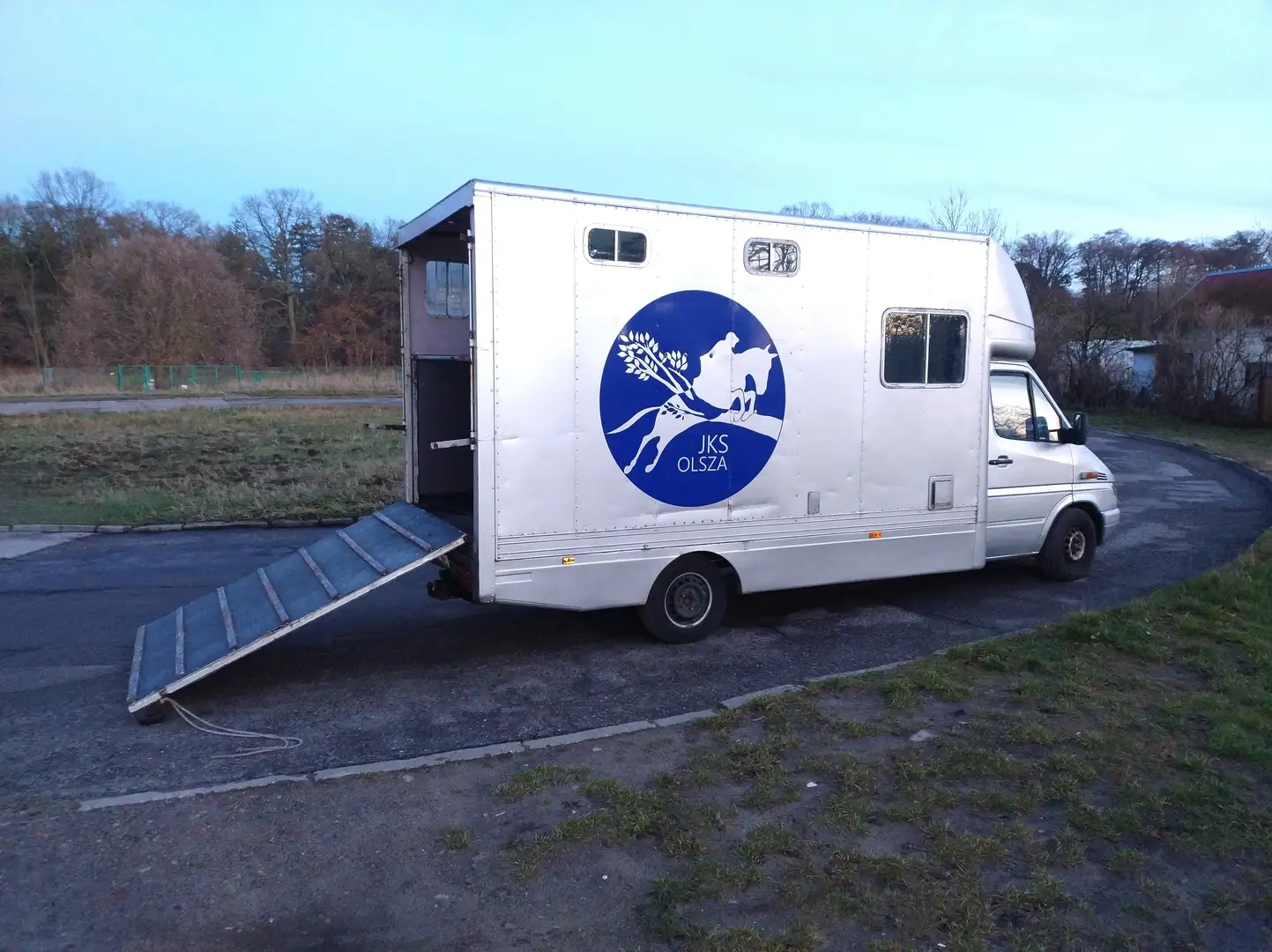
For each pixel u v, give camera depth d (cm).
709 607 709
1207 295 3544
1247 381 2962
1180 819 410
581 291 622
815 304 708
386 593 877
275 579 674
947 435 779
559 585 638
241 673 649
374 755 505
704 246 661
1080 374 3538
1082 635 666
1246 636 655
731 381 680
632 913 348
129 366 4972
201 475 1630
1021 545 856
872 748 489
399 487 1488
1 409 3303
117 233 5894
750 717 543
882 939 328
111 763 495
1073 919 340
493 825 418
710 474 681
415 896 362
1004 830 399
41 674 646
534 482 621
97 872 380
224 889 368
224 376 5059
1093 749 480
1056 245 5419
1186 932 334
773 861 379
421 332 781
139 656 620
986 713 531
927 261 755
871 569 755
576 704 585
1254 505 1467
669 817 416
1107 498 919
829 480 728
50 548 1106
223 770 486
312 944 333
